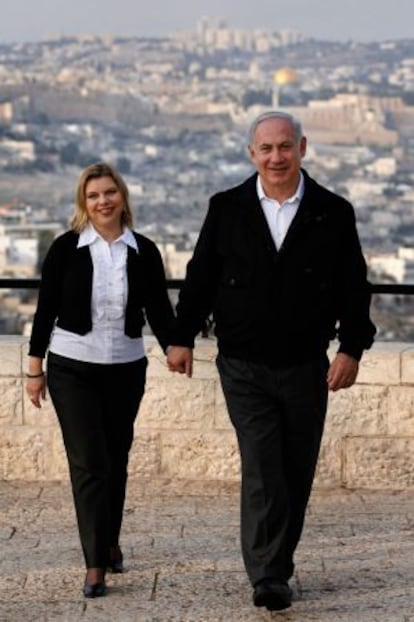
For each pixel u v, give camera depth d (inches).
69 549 268.2
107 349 242.5
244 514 229.1
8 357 320.8
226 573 252.1
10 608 232.2
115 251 243.9
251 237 225.5
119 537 272.4
